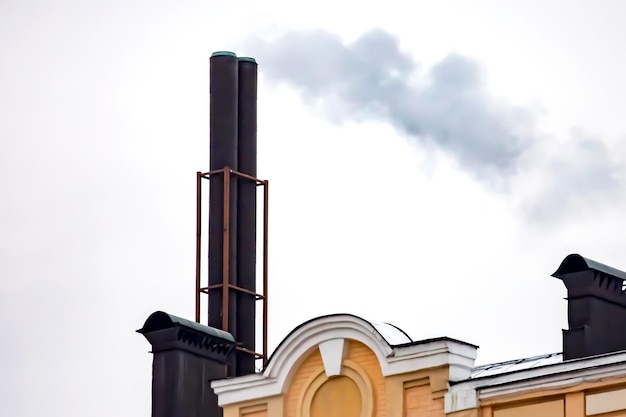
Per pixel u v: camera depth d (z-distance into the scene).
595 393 47.78
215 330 58.44
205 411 57.38
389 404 50.81
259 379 53.19
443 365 50.12
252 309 74.00
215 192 75.12
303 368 52.75
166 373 57.25
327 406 51.97
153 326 57.75
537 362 51.56
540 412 48.53
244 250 74.94
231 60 77.31
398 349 50.84
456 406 49.69
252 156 76.69
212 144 76.12
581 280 51.44
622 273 52.12
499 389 49.16
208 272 74.06
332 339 52.09
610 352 50.44
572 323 51.28
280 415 52.56
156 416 57.16
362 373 51.50
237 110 77.00
